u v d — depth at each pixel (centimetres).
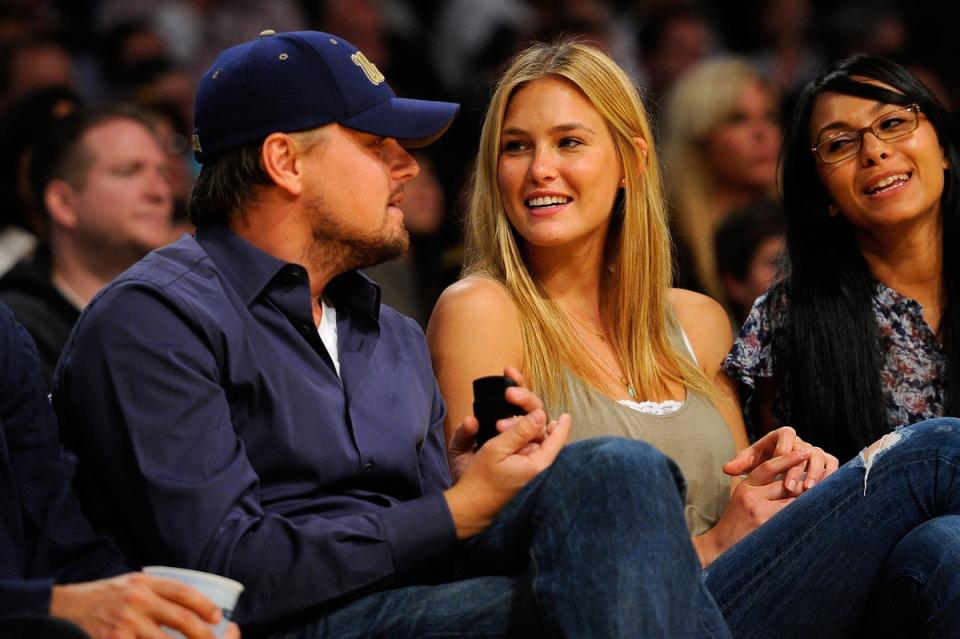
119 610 668
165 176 1298
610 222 1041
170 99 1758
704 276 1521
